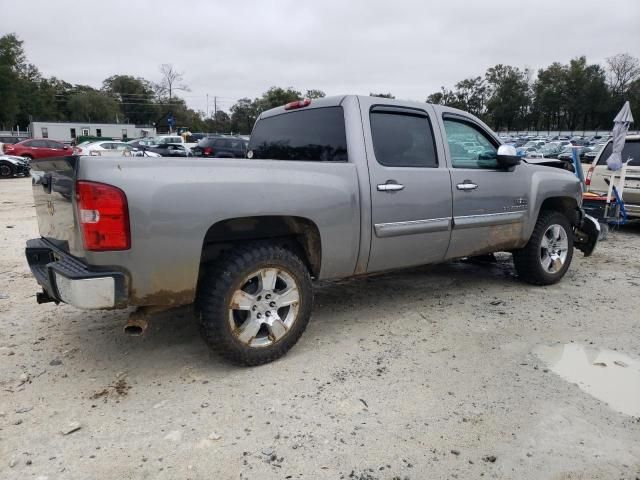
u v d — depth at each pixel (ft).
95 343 13.05
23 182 66.18
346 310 15.62
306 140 14.21
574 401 10.28
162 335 13.57
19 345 12.91
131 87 342.03
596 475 8.14
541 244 17.54
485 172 15.67
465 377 11.27
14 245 25.27
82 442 8.93
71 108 313.12
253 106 321.11
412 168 13.92
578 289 17.83
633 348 12.82
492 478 8.06
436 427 9.39
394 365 11.83
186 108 342.03
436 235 14.53
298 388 10.77
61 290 9.85
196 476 8.10
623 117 26.50
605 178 29.60
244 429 9.32
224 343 11.02
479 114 354.33
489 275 19.71
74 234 10.02
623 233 29.91
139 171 9.68
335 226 12.32
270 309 11.59
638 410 9.98
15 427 9.36
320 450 8.73
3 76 224.94
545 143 144.87
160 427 9.38
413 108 14.38
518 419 9.64
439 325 14.34
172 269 10.10
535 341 13.23
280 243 12.32
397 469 8.27
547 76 330.54
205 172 10.41
